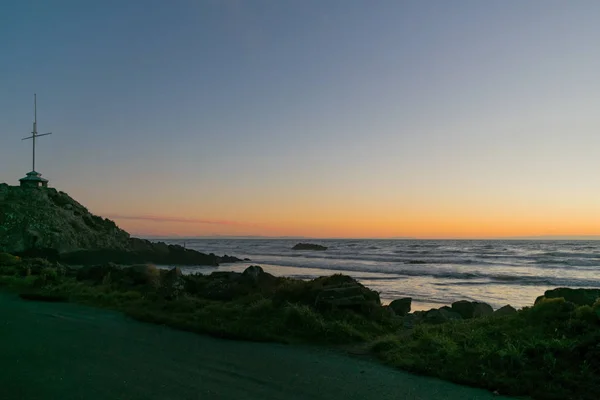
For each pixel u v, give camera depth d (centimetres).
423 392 672
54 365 763
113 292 1667
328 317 1181
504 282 3975
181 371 747
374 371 781
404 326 1297
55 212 5956
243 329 1066
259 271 1747
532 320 977
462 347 879
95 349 888
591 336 796
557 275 4616
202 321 1168
